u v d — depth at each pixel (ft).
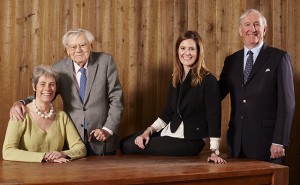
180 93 10.09
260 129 9.88
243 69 10.27
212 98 9.84
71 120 10.19
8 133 9.45
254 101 9.94
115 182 7.57
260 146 9.87
